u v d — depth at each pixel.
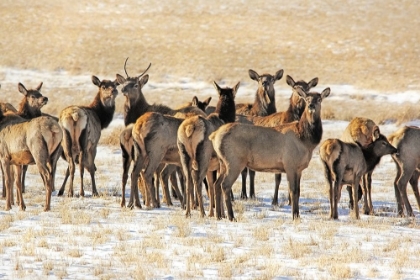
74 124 58.66
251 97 139.75
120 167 78.12
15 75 157.25
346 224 46.84
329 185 50.19
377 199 60.94
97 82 64.00
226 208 52.44
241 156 48.16
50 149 50.19
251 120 63.56
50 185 50.25
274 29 190.25
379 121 111.25
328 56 169.50
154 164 52.09
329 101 132.00
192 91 145.38
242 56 169.62
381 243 40.38
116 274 32.75
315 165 80.44
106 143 93.00
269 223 46.31
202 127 49.50
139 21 197.00
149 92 142.88
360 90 143.62
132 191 52.75
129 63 165.62
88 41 179.62
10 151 50.84
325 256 36.47
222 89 55.75
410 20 194.00
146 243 38.94
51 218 47.22
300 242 39.94
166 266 34.06
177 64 164.00
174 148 52.62
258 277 32.34
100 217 47.75
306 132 49.31
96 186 65.50
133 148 53.34
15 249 37.91
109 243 39.53
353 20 195.38
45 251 37.34
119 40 181.00
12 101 135.88
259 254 37.06
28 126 50.09
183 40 181.88
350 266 34.62
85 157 60.62
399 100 134.50
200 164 49.59
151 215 49.25
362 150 52.38
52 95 141.00
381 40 179.50
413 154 53.91
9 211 50.69
